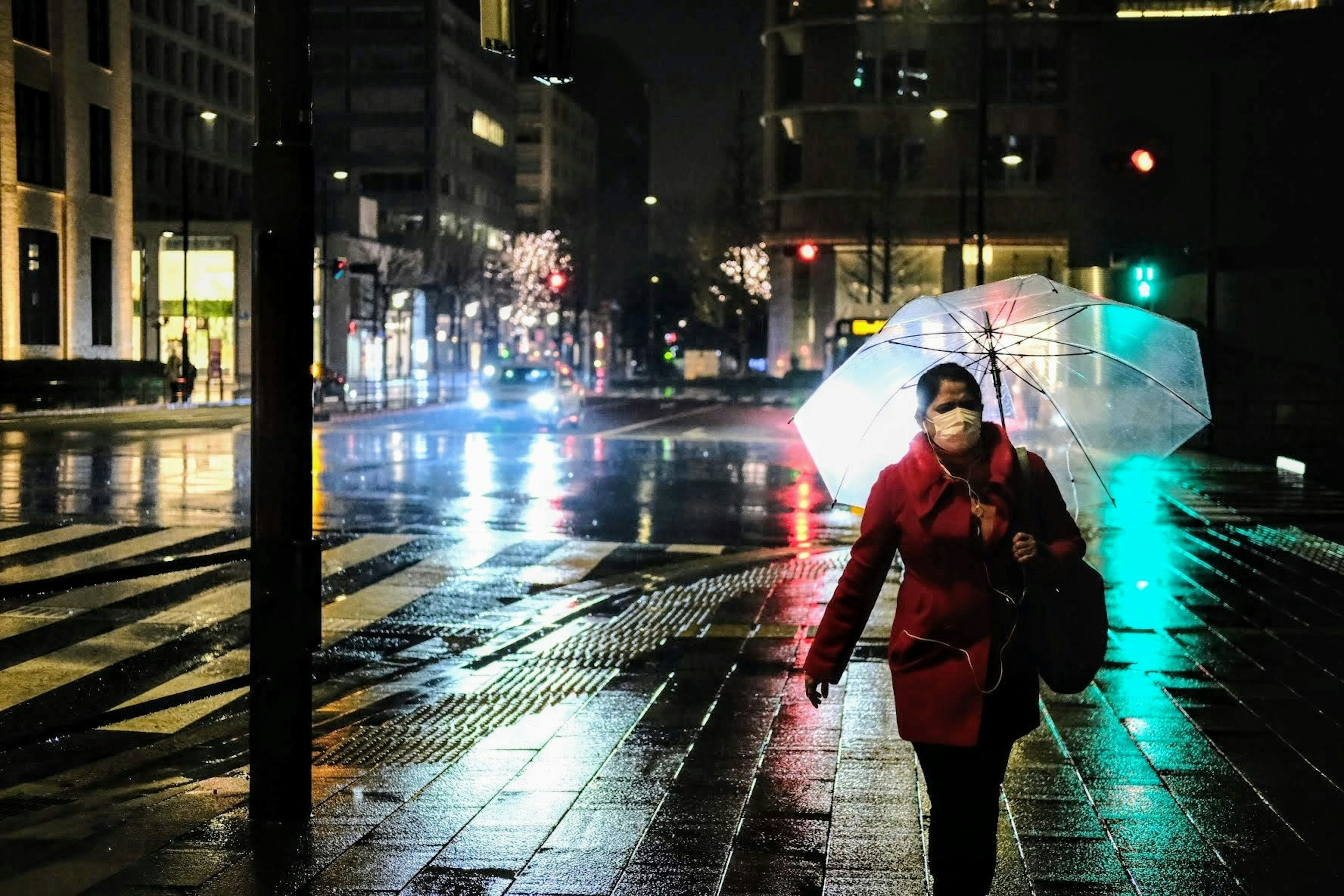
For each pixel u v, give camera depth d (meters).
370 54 121.56
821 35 78.06
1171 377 4.74
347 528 17.41
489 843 5.58
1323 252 32.25
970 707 4.07
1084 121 41.06
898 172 78.00
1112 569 14.16
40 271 49.91
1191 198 39.09
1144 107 39.56
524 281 121.31
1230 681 8.91
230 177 98.94
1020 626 4.12
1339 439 29.75
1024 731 4.21
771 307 82.75
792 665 9.77
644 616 11.88
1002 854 5.41
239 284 80.31
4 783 7.07
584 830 5.78
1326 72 32.38
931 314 4.68
